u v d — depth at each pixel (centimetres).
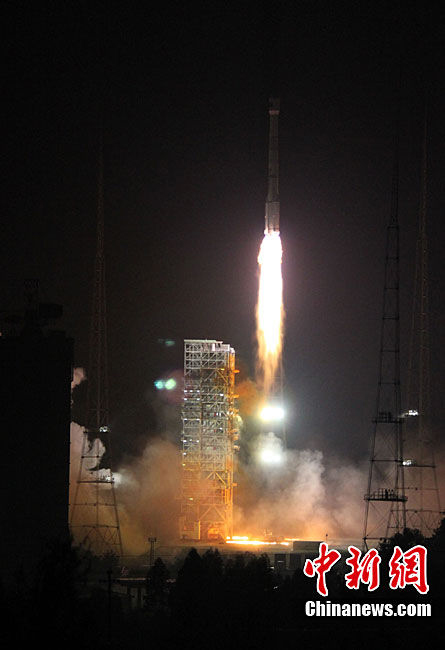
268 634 16975
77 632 15550
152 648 16875
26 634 15388
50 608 15612
